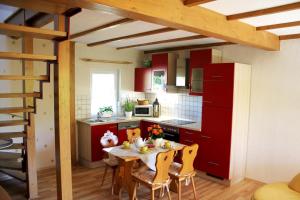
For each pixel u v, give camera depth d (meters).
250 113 4.34
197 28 2.47
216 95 4.14
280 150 4.00
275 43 3.76
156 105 5.66
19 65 4.25
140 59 6.11
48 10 2.22
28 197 3.58
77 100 5.12
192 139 4.51
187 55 5.11
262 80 4.16
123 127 5.17
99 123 4.80
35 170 3.61
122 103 5.84
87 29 3.72
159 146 3.74
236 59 4.46
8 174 3.91
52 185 4.03
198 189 3.98
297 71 3.77
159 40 4.54
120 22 3.17
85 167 4.88
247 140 4.39
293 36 3.68
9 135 3.34
